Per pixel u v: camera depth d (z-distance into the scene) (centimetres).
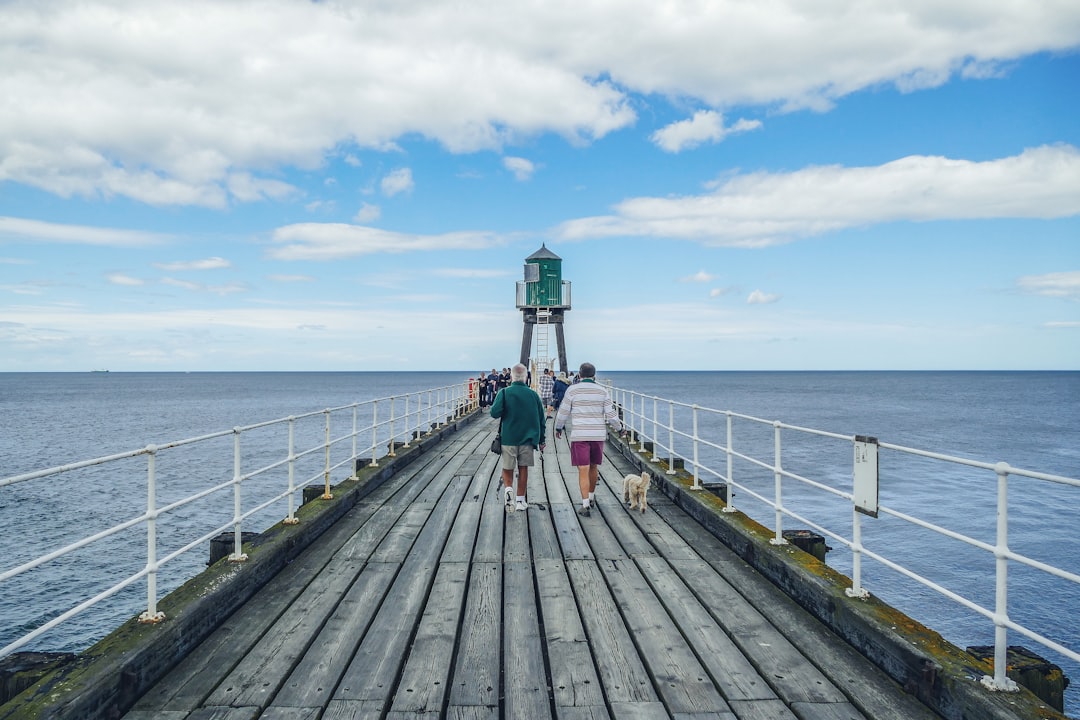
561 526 831
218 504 2164
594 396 899
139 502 2220
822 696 391
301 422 5919
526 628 504
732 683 409
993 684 346
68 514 2058
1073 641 1188
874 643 430
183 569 1546
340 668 430
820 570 548
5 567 1559
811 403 8456
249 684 407
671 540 759
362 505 959
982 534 1838
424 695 396
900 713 369
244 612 530
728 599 559
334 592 579
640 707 381
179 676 417
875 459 455
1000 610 345
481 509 938
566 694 399
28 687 356
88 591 1424
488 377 2820
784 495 2286
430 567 658
